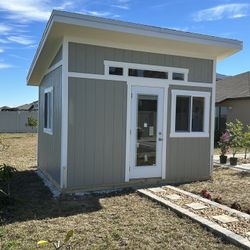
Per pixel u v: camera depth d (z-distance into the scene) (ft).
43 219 18.19
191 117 28.40
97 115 24.56
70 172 23.90
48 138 30.04
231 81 80.94
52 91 27.96
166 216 18.74
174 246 14.78
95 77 24.32
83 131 24.13
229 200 22.22
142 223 17.58
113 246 14.69
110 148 25.18
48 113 30.32
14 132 102.01
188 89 28.04
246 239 14.99
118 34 23.17
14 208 20.06
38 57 27.89
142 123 26.43
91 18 21.65
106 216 18.74
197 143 28.78
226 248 14.57
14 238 15.49
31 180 29.22
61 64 24.14
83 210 19.89
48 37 23.52
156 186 26.05
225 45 26.43
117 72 25.17
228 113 68.80
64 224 17.40
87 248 14.44
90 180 24.57
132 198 22.58
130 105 25.79
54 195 23.48
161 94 26.99
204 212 18.89
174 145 27.78
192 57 28.07
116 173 25.52
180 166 28.12
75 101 23.75
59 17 20.85
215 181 28.58
